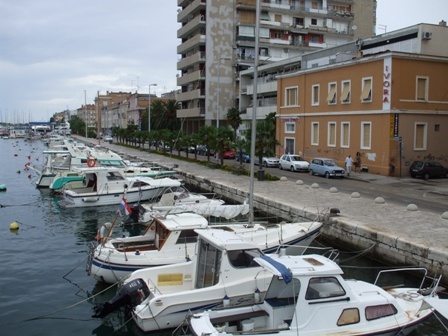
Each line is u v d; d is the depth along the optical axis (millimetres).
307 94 44031
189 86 80625
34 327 11969
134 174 34438
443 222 18281
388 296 10680
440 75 35750
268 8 73438
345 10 80312
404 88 34500
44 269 16547
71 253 18625
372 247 16438
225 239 12227
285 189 28344
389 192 27359
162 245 14953
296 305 9633
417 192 27344
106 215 26078
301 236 16125
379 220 18688
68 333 11648
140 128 92125
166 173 35594
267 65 60344
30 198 32312
